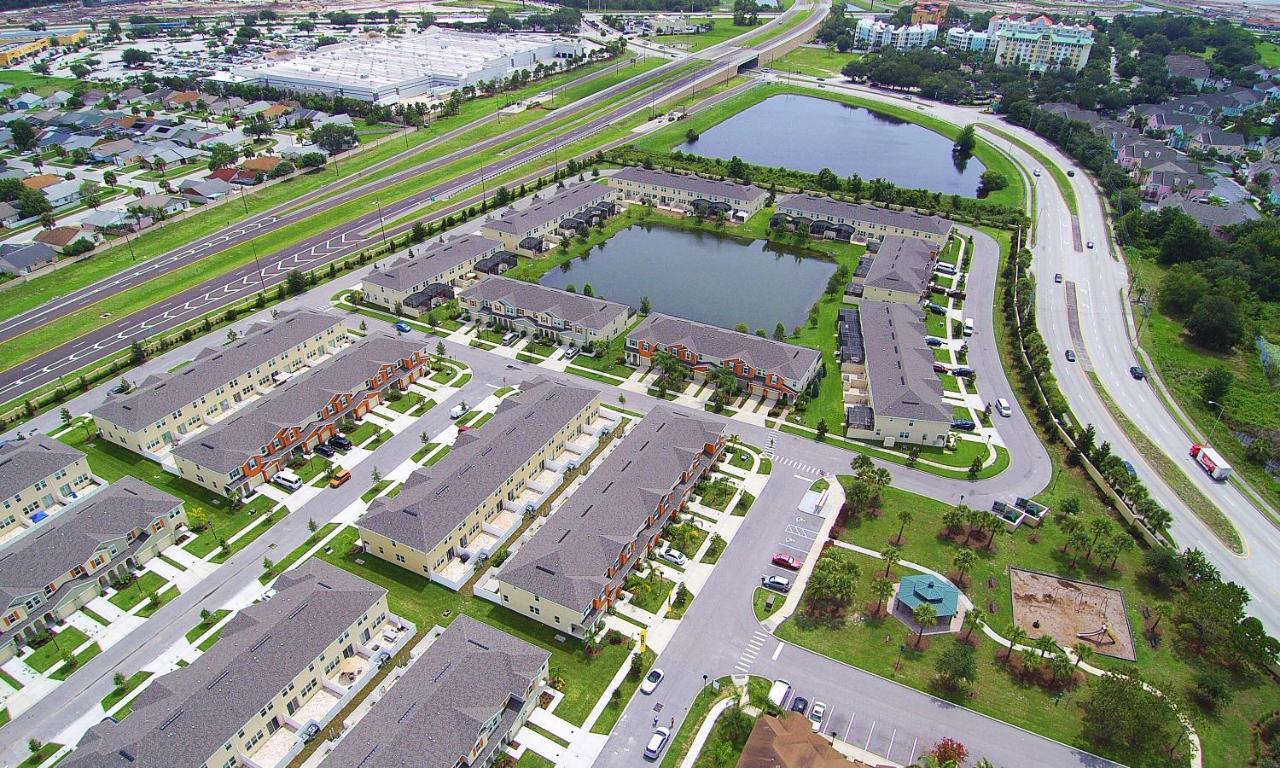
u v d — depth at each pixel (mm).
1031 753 93188
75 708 97625
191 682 91000
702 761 91500
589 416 149875
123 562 117250
